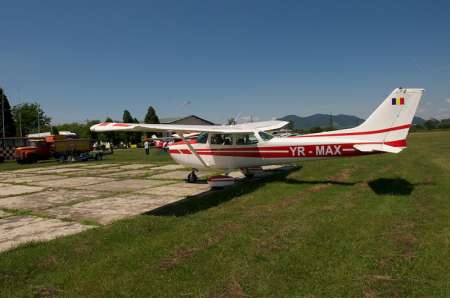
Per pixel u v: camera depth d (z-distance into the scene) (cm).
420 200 712
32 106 7775
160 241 511
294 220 595
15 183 1320
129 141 6172
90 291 366
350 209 658
